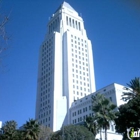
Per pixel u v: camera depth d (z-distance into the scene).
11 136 68.25
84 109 101.88
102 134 73.62
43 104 120.56
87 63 133.25
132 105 44.78
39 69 137.38
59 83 119.12
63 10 147.25
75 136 64.25
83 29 147.25
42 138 74.69
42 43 146.38
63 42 134.62
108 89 92.62
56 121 106.88
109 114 48.78
